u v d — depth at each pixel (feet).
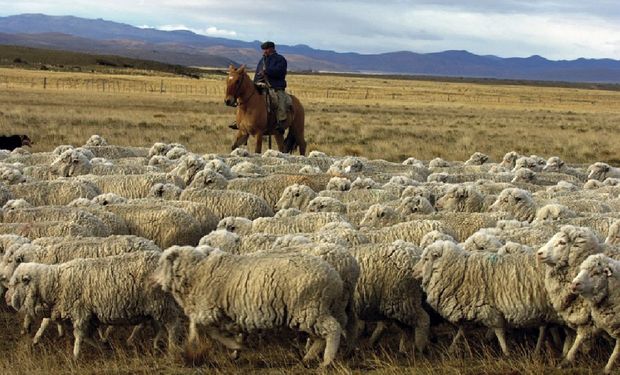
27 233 42.01
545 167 76.07
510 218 44.62
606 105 374.43
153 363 32.45
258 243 37.86
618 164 110.83
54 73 381.19
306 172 64.03
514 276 32.09
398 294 33.78
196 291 31.89
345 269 32.40
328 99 301.63
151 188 53.01
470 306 32.63
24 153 77.66
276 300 30.32
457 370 30.07
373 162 74.18
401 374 30.01
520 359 31.19
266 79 92.02
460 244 36.45
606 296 28.99
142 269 33.71
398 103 296.92
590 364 30.40
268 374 30.55
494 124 186.80
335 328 30.09
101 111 172.76
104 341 36.14
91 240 38.40
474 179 66.90
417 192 52.16
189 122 153.07
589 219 42.70
